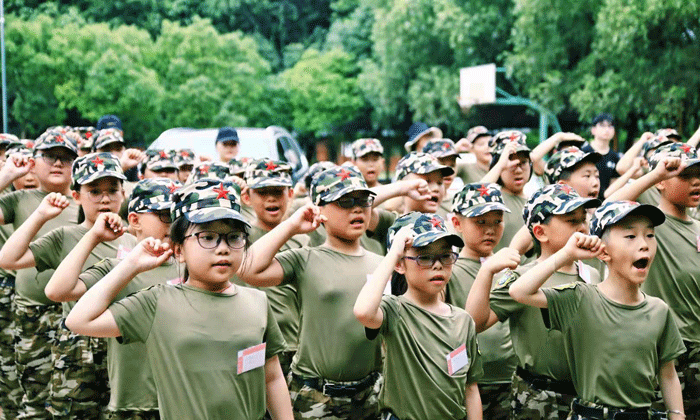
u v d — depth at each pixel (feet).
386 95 88.33
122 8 110.73
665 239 19.34
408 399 14.07
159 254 12.35
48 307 21.88
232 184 12.74
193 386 12.27
